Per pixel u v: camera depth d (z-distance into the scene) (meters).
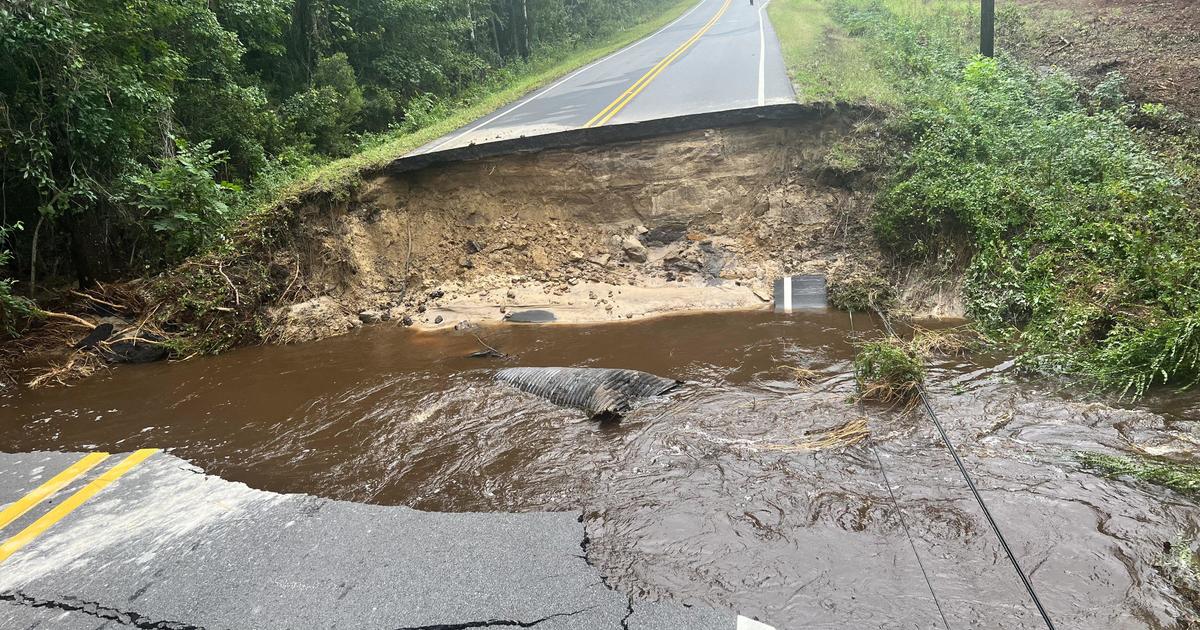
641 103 12.54
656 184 9.86
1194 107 10.54
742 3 35.34
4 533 3.86
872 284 7.95
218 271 8.59
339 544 3.51
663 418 4.85
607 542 3.35
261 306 8.69
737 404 5.04
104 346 7.81
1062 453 3.94
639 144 9.99
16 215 9.34
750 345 6.64
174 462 4.74
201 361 7.65
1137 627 2.55
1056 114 10.34
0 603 3.18
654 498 3.73
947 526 3.28
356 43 18.30
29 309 8.03
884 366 4.97
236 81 13.88
